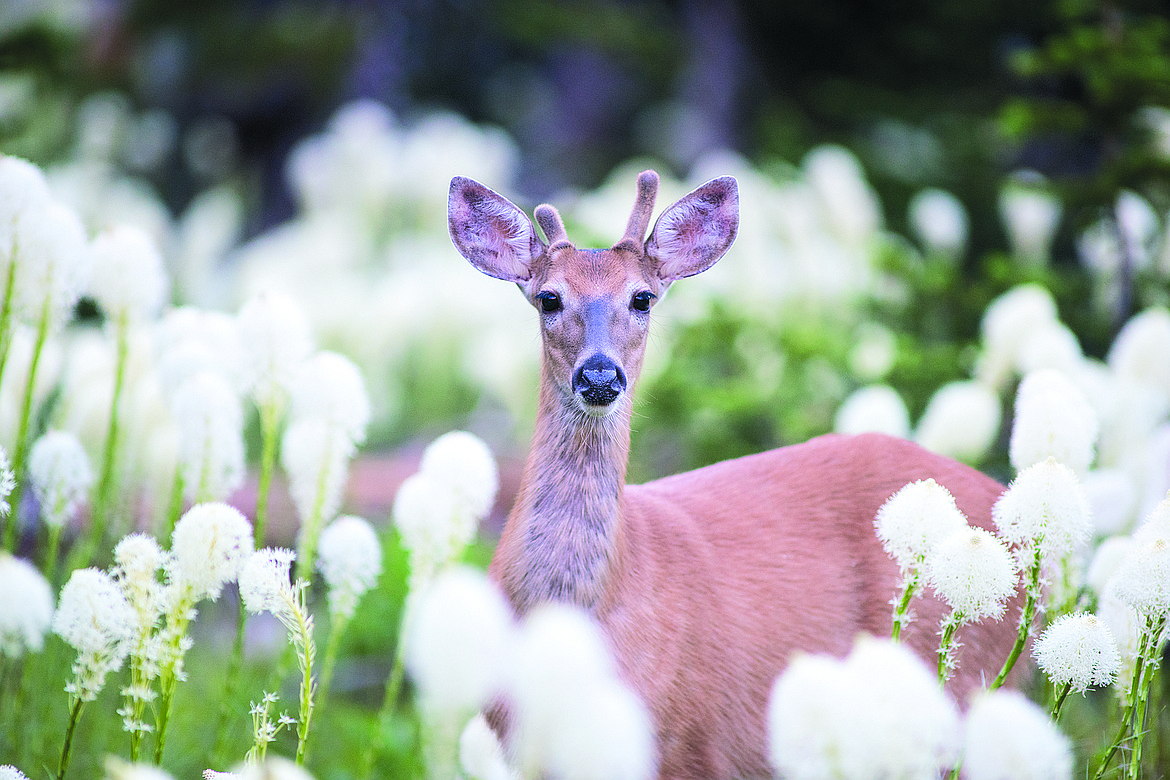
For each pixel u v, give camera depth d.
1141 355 11.03
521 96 37.22
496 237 9.21
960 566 5.83
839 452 9.07
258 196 33.72
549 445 8.01
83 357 10.27
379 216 23.61
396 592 12.88
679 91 32.81
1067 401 7.72
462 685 4.11
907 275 16.33
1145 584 6.09
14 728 8.05
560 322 8.40
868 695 4.30
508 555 7.98
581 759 3.88
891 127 23.98
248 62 34.09
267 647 12.62
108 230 8.93
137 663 6.61
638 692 7.63
